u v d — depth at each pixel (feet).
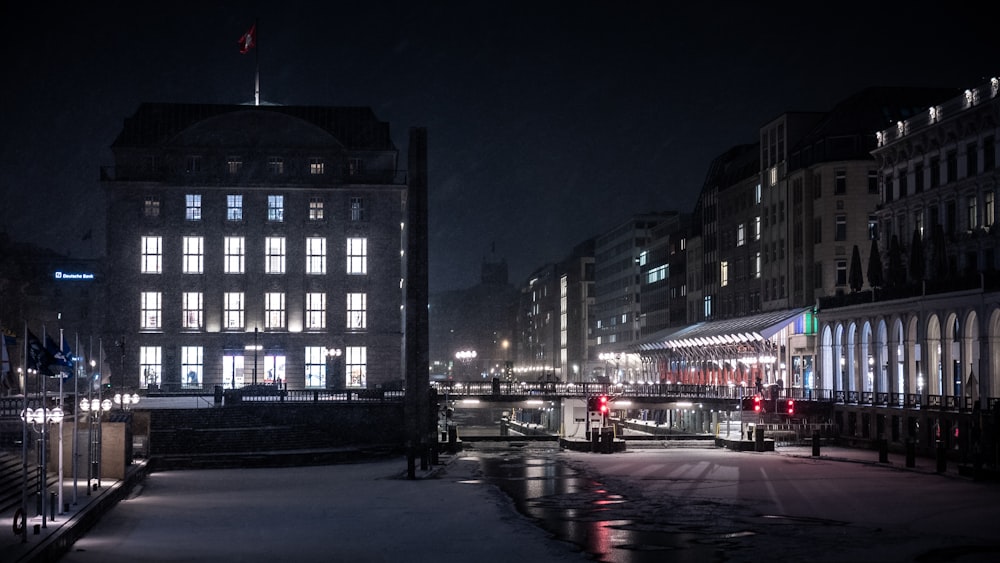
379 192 463.42
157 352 452.76
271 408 337.52
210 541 171.53
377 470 291.38
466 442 408.46
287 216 460.14
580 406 405.39
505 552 164.66
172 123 464.65
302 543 171.12
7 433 240.53
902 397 336.49
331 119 471.62
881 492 231.30
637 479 266.98
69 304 597.93
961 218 326.44
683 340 520.42
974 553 161.79
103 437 228.84
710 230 561.02
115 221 453.17
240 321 456.86
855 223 415.23
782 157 459.73
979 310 295.69
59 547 152.15
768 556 161.27
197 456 292.20
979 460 255.70
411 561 157.17
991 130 310.45
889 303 345.72
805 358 412.57
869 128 417.49
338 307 460.14
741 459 319.47
